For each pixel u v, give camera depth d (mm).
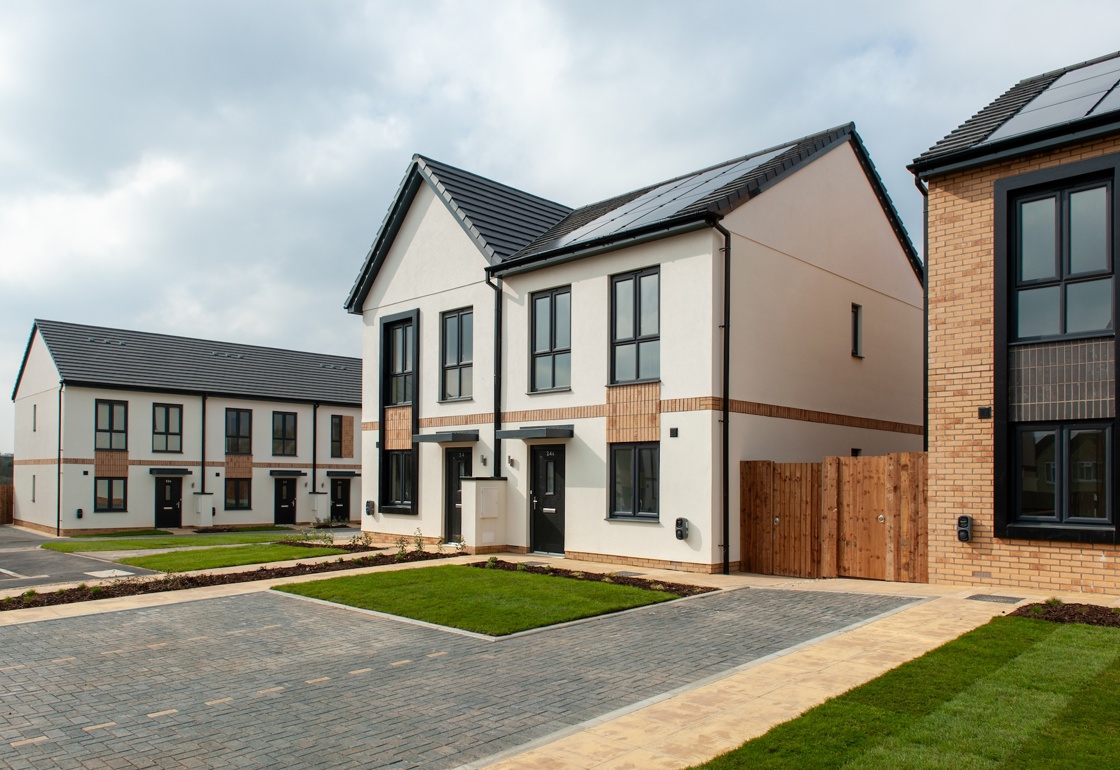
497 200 18953
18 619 9508
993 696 5824
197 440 31922
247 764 5051
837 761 4750
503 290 16766
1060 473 9969
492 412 16719
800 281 15148
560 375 15516
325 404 35938
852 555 12211
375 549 17312
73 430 28766
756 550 13211
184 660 7621
